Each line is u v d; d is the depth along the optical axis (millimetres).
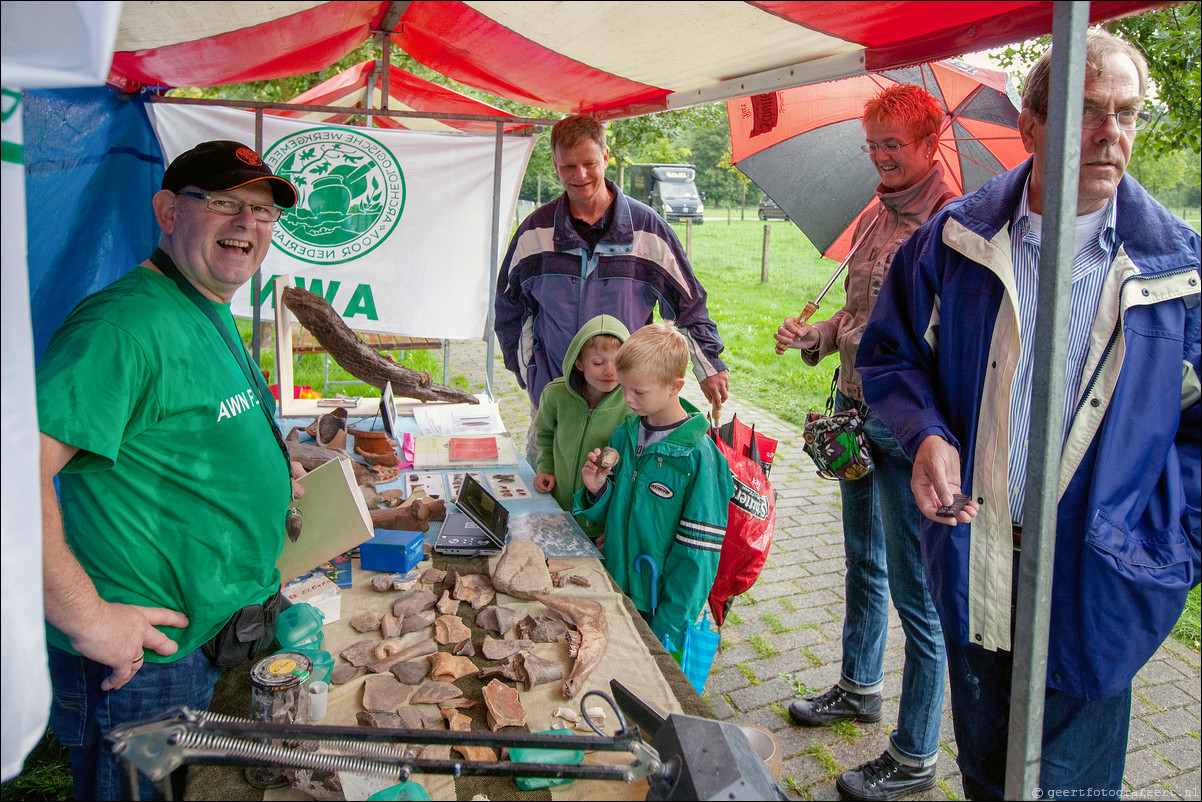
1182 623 4105
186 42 2270
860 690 3021
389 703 1630
